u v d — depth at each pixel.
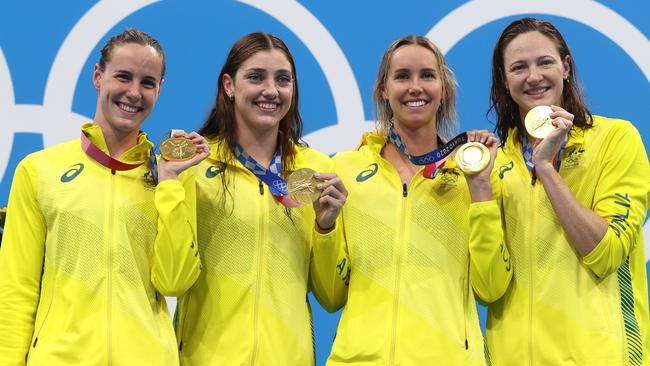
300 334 14.70
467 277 14.89
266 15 20.61
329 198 14.33
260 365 14.30
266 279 14.54
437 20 20.72
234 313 14.49
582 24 20.80
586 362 14.20
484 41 20.69
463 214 14.89
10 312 14.02
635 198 14.48
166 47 20.52
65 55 20.20
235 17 20.64
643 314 14.97
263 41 14.80
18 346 13.99
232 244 14.58
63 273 14.05
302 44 20.53
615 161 14.61
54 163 14.35
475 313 14.91
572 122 14.44
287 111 14.95
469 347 14.54
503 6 20.77
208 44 20.61
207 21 20.62
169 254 13.91
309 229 15.16
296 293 14.76
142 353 13.90
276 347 14.44
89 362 13.73
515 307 14.71
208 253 14.68
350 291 14.95
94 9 20.38
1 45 20.09
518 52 14.84
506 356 14.69
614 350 14.20
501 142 15.50
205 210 14.72
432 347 14.37
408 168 15.09
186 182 14.38
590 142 14.82
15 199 14.30
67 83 20.14
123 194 14.30
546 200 14.66
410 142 15.12
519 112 15.27
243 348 14.31
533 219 14.70
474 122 20.56
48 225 14.18
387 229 14.73
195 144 14.05
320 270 14.95
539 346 14.43
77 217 14.09
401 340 14.39
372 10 20.69
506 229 14.91
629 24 20.83
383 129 15.32
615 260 14.16
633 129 14.88
